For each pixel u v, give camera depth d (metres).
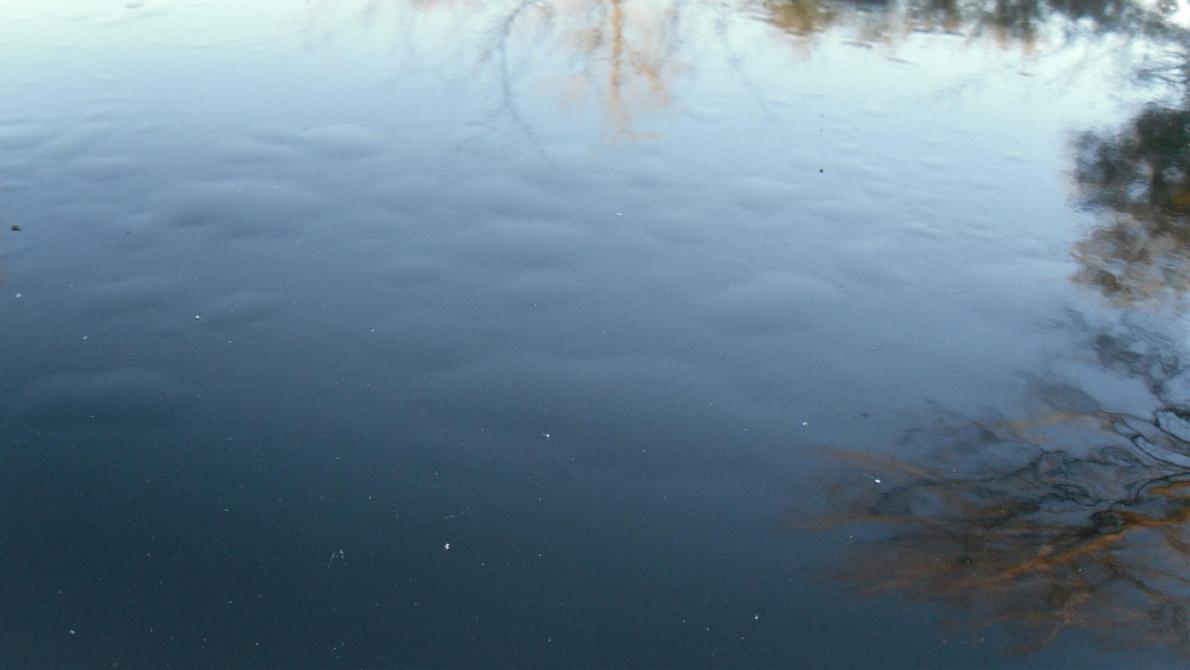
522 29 8.45
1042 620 3.87
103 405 4.58
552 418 4.66
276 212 5.91
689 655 3.73
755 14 9.16
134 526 4.07
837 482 4.43
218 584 3.88
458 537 4.11
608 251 5.77
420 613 3.83
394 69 7.62
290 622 3.77
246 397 4.67
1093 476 4.49
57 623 3.72
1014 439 4.68
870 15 9.35
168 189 6.05
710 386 4.89
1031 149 7.14
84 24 8.12
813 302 5.49
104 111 6.80
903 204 6.41
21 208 5.81
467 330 5.13
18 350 4.84
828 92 7.78
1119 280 5.80
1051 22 9.47
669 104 7.40
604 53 8.12
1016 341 5.31
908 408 4.84
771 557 4.10
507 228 5.90
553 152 6.68
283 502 4.20
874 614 3.89
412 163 6.46
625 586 3.96
